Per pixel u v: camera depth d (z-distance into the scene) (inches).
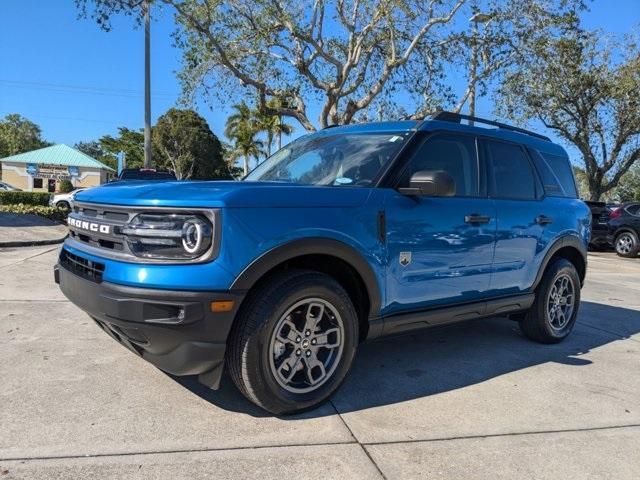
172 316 121.6
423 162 167.6
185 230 122.1
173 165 2178.9
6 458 112.6
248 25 739.4
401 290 156.6
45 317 221.5
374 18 732.0
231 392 151.5
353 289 153.3
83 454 115.6
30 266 347.6
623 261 618.5
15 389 146.9
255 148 2151.8
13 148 3526.1
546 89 1015.0
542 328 214.4
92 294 130.5
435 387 165.3
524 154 209.2
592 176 1141.1
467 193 179.3
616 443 134.6
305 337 139.2
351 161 168.4
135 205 127.9
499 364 191.5
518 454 126.6
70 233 164.2
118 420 131.6
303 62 753.6
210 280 121.5
